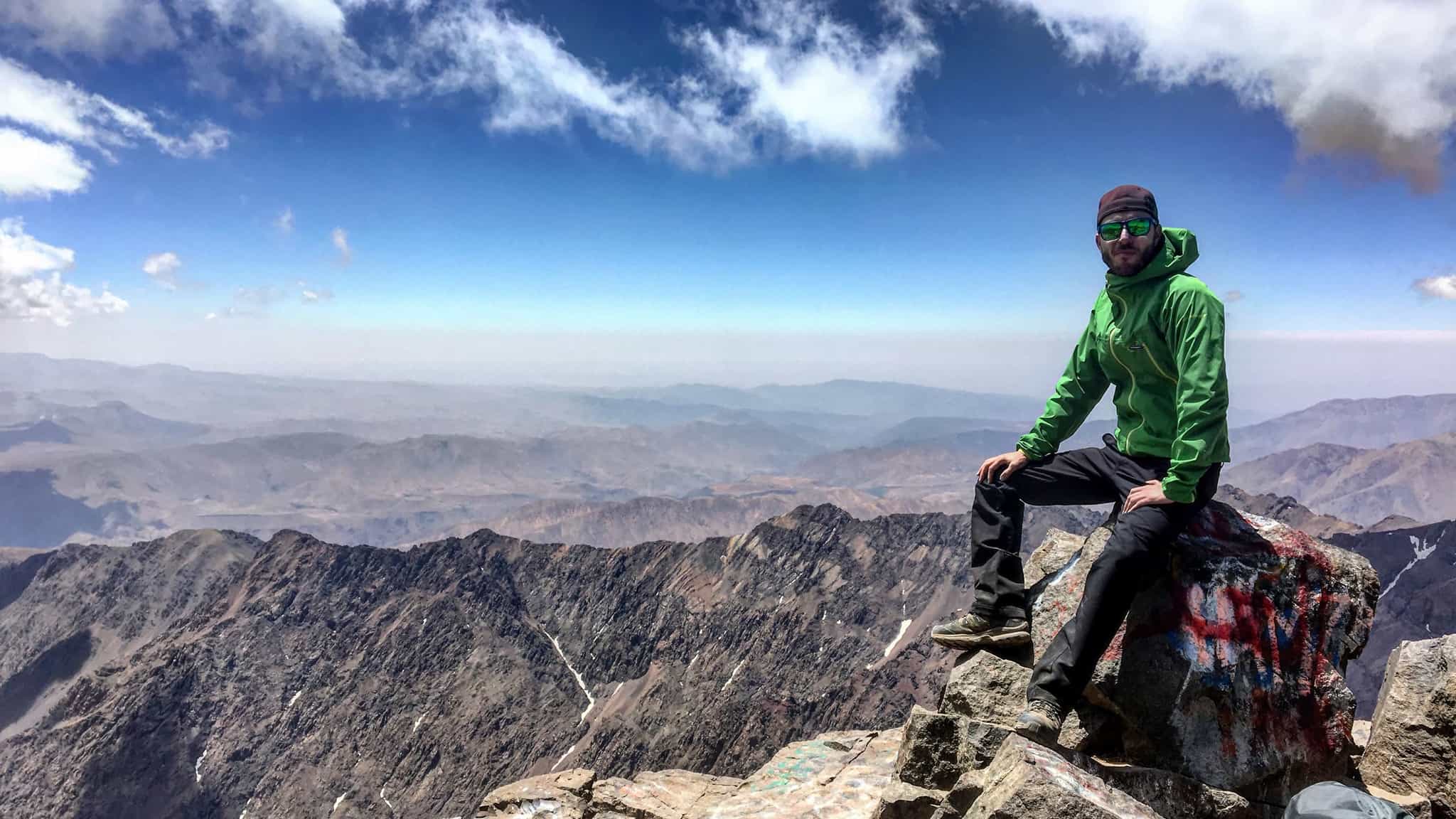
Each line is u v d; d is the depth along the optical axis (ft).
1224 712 8.05
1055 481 9.29
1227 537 8.59
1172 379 8.34
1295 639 8.29
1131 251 8.21
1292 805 5.82
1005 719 8.47
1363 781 9.04
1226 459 7.90
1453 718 8.57
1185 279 8.09
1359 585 8.42
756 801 11.12
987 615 9.02
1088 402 9.30
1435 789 8.58
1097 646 7.81
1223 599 8.32
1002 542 9.21
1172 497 7.79
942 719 8.64
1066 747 8.02
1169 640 8.25
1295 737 8.04
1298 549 8.49
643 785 12.59
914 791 8.45
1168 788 7.67
